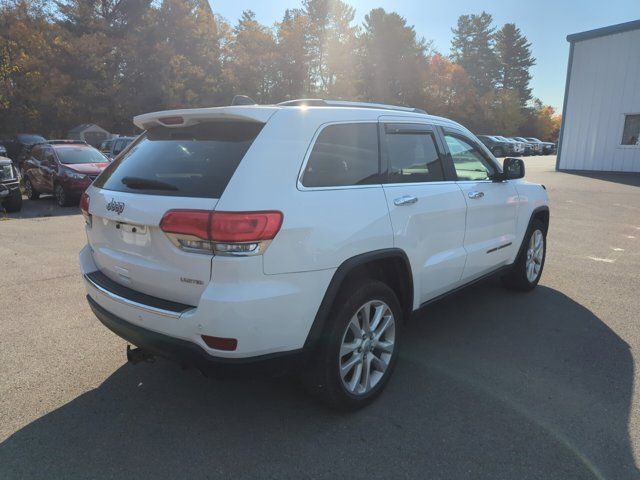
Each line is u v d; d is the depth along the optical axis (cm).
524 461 267
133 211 286
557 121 8175
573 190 1459
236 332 255
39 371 367
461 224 402
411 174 364
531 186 535
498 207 456
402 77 6109
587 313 484
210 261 254
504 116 6825
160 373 367
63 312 483
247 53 5169
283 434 294
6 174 1180
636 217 1012
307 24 5503
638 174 1941
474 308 499
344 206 295
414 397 332
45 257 705
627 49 1920
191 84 4675
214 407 323
